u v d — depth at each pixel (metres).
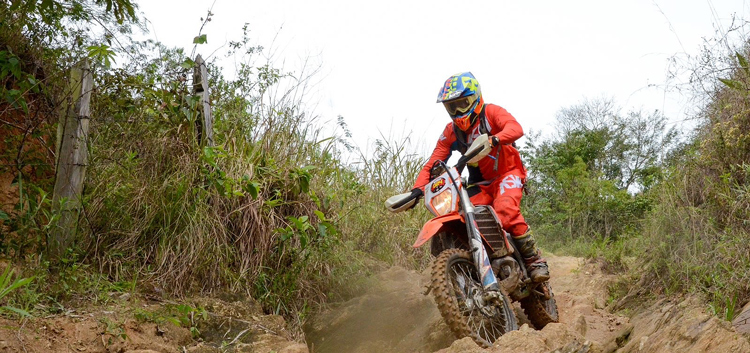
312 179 6.16
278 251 5.42
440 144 5.33
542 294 5.01
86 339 3.69
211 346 4.22
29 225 4.23
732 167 4.99
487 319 4.43
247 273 5.21
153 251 4.92
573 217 11.57
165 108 5.33
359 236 6.84
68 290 4.06
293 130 6.11
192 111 5.22
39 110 4.99
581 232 11.32
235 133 5.77
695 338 3.52
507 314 4.45
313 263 5.64
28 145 4.88
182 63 5.27
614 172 19.14
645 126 18.88
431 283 4.32
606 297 5.99
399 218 7.56
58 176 4.45
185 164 5.11
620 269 6.68
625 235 7.24
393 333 5.09
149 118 5.30
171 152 5.22
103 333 3.79
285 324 4.95
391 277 6.40
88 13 5.46
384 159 8.02
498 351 3.89
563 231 11.51
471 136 5.07
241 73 6.14
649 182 12.16
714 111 5.66
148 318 4.11
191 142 5.24
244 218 5.32
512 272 4.66
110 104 5.27
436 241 4.87
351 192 6.59
